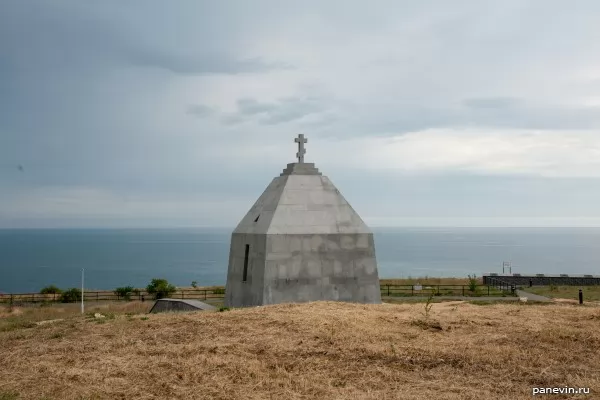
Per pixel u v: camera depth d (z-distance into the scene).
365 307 18.73
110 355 13.14
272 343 13.48
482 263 184.62
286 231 23.14
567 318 16.69
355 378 11.27
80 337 15.46
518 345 13.39
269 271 22.64
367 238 24.16
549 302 32.31
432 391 10.45
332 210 24.27
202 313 18.28
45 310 35.69
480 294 39.47
